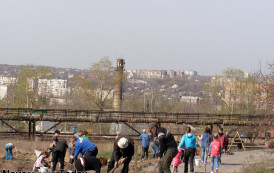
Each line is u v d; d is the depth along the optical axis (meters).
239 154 26.41
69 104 84.88
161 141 13.41
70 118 37.97
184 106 102.75
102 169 19.02
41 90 79.50
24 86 75.88
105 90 77.44
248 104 61.41
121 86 82.56
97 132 52.44
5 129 50.44
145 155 27.06
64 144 16.61
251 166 18.59
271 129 19.64
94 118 38.06
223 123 37.97
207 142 20.47
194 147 16.34
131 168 19.39
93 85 76.12
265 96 19.83
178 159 16.33
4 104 76.50
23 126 54.12
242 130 42.97
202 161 20.80
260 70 19.72
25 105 75.06
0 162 20.64
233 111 66.12
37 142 32.00
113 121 38.34
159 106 109.12
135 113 40.31
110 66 77.19
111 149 30.50
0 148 27.72
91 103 76.44
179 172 17.58
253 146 33.72
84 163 12.69
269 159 22.81
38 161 16.69
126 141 13.61
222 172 17.56
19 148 27.80
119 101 82.25
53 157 16.48
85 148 13.48
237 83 68.06
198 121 38.59
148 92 126.50
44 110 38.34
